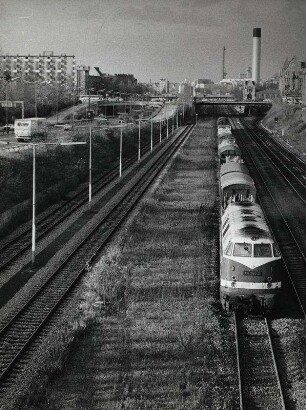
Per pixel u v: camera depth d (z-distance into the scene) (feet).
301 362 73.00
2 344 79.41
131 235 143.64
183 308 92.89
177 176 259.60
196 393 66.13
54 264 119.65
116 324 86.69
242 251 88.74
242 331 83.82
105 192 214.48
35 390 66.13
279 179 247.09
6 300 98.17
